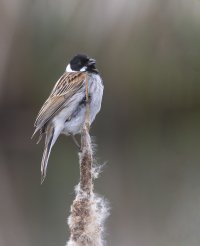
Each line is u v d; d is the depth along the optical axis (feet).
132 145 54.44
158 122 58.44
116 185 44.21
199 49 51.85
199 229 34.30
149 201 40.60
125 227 37.06
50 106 25.02
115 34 53.72
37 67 55.88
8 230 38.60
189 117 58.23
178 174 44.83
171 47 53.06
